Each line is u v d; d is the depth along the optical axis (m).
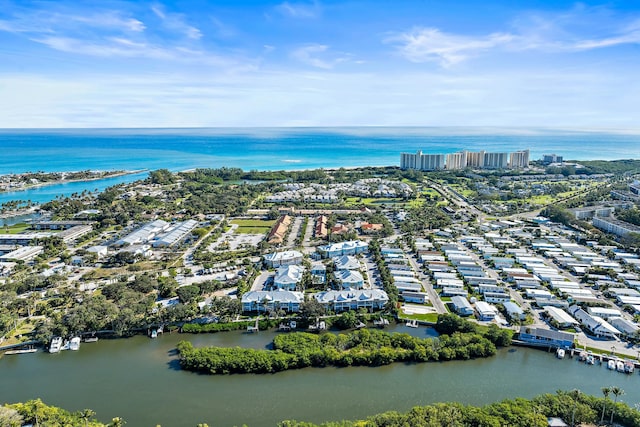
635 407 121.75
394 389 130.25
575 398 117.88
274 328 169.00
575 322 168.00
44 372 139.75
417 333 166.12
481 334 157.88
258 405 122.62
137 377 136.50
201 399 125.31
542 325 170.38
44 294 197.38
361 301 182.25
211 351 143.62
